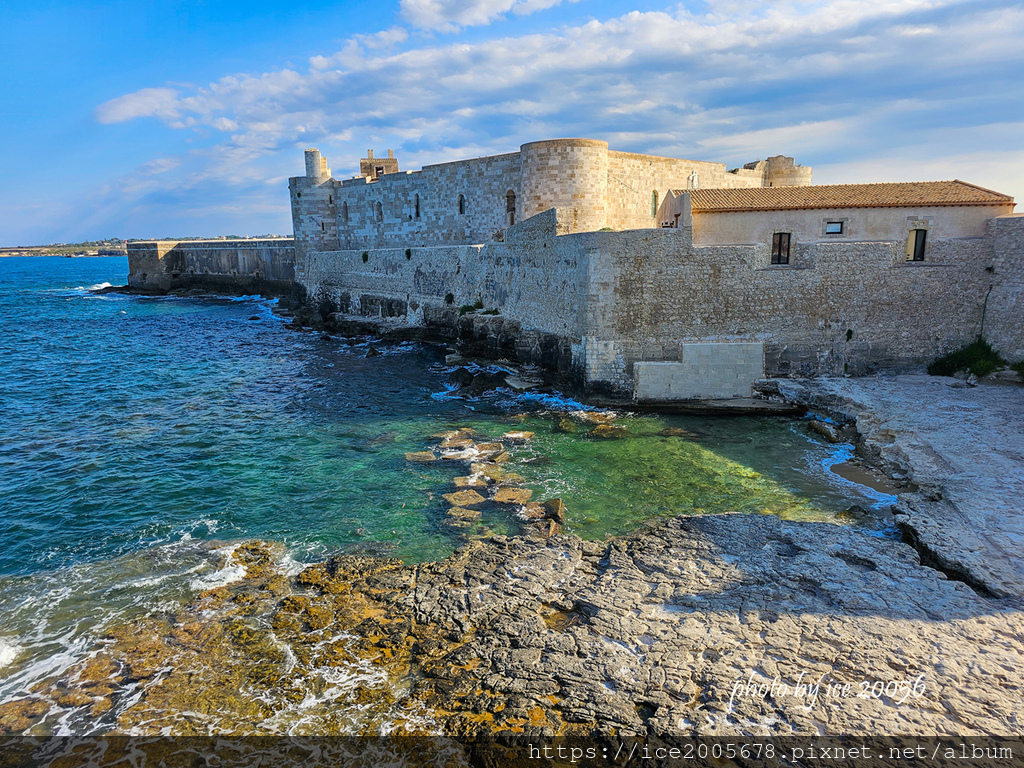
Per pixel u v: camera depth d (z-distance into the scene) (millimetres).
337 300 55250
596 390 26062
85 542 15438
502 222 44719
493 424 24219
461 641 11086
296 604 12297
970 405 21266
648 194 43531
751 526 14656
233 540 15359
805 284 25141
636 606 11672
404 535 15445
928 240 25188
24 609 12477
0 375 35531
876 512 15766
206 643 11211
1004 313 24391
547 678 9984
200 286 86688
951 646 10125
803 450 20500
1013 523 13602
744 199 26078
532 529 15352
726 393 25594
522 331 32062
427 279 43375
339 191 59719
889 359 25609
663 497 17094
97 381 34031
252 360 39875
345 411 27000
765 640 10492
